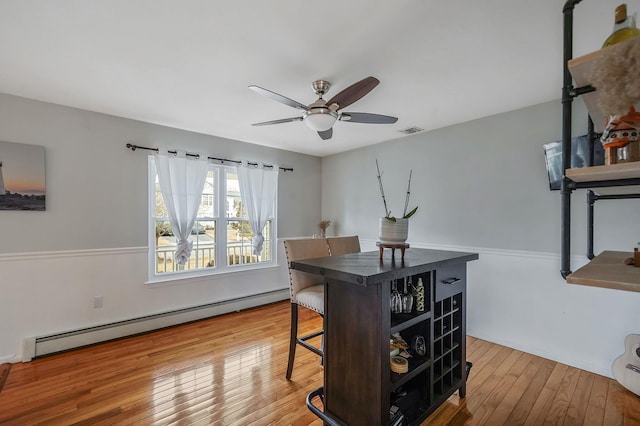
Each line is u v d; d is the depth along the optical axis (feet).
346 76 7.39
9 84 7.98
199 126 11.47
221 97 8.73
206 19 5.29
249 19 5.28
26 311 8.89
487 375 8.07
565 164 3.00
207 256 12.93
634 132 2.30
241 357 9.00
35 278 9.04
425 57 6.52
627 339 7.46
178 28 5.55
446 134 11.44
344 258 6.53
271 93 6.38
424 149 12.15
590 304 8.30
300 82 7.70
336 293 5.56
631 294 7.72
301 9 5.01
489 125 10.28
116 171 10.45
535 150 9.29
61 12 5.09
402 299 5.88
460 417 6.39
